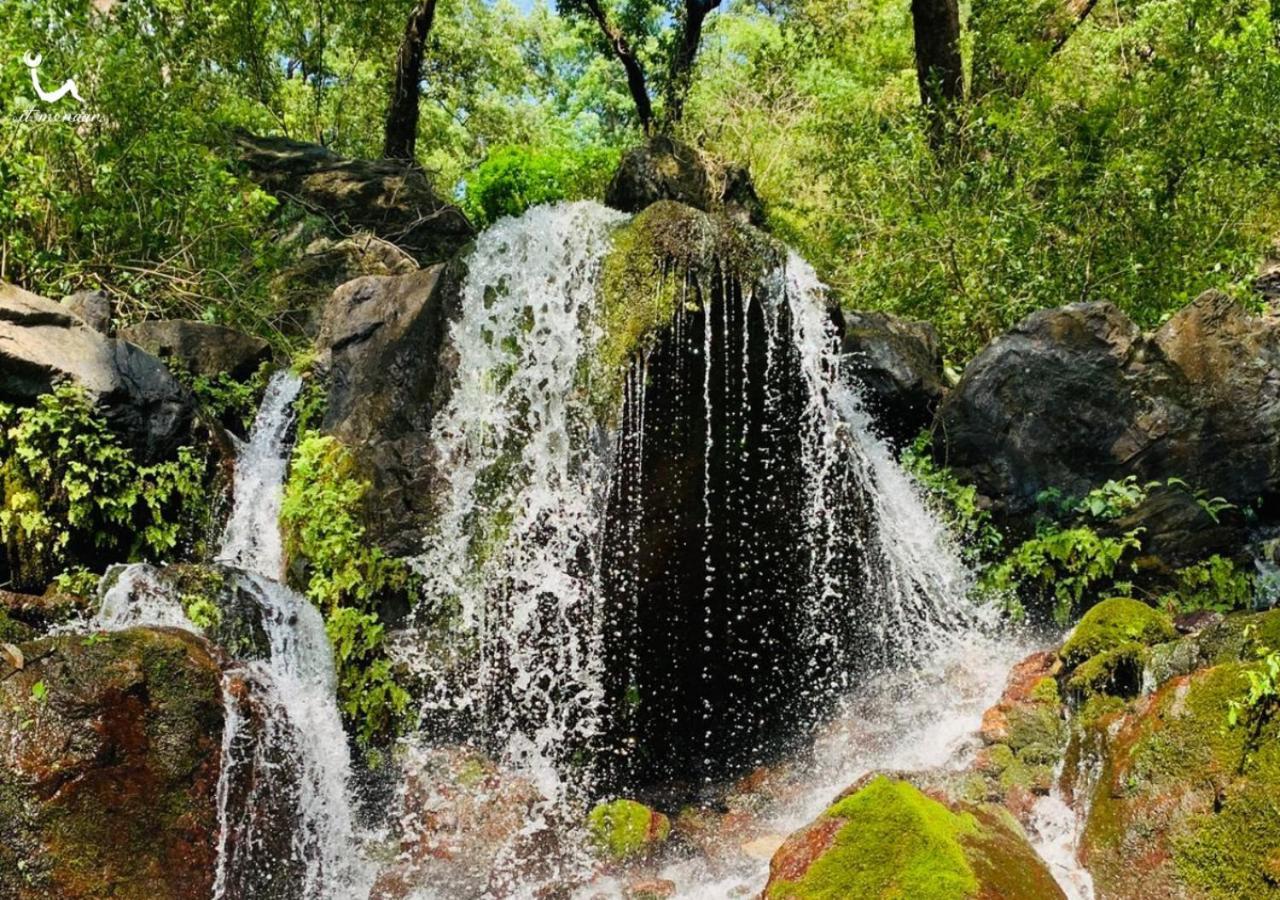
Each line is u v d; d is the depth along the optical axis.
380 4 14.86
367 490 5.38
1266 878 3.06
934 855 3.08
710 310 4.75
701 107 10.59
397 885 4.36
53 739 3.40
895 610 5.45
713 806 5.00
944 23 8.86
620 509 4.79
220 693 3.85
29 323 5.07
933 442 5.79
